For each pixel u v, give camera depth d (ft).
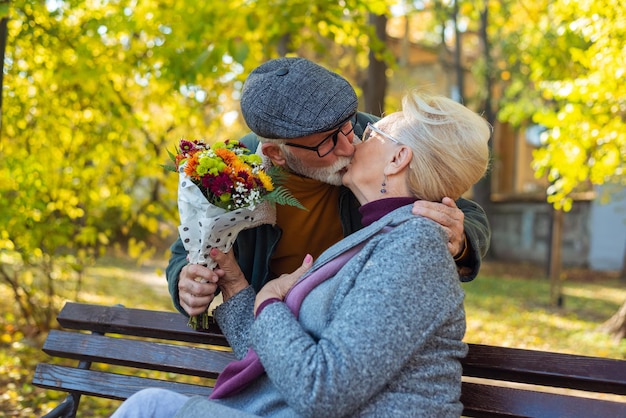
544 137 22.07
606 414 6.53
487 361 6.89
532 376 6.85
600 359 6.64
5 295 25.05
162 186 21.15
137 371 17.87
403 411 5.56
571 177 21.94
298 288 6.08
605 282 45.93
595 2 19.65
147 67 18.29
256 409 5.99
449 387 5.84
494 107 55.72
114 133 19.20
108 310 8.23
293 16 17.33
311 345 5.53
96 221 20.85
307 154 6.63
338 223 7.54
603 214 52.54
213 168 6.27
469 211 7.64
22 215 18.29
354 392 5.31
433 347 5.77
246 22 16.57
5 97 18.15
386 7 19.27
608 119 20.98
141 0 18.12
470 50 72.43
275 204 7.16
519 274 50.11
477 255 6.90
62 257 20.20
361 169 6.49
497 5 51.60
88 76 17.10
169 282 7.27
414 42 63.26
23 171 18.21
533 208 56.95
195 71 16.51
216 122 20.98
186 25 16.94
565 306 34.37
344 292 5.80
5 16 11.46
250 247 7.54
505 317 30.25
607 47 19.69
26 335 20.29
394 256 5.66
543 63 24.25
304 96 6.47
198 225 6.50
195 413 5.79
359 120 7.91
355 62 42.19
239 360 6.70
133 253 21.47
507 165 72.23
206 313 7.25
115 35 17.79
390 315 5.43
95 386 8.05
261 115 6.53
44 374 8.25
